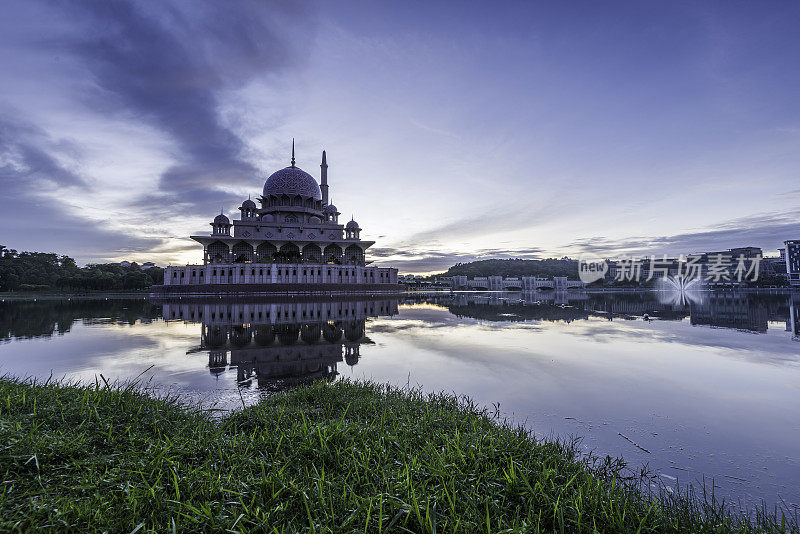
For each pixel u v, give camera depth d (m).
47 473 6.14
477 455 7.21
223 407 11.27
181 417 9.55
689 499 6.65
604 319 36.84
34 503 5.20
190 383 13.92
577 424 10.23
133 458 6.75
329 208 123.94
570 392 13.05
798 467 7.95
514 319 37.38
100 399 9.65
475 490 6.05
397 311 47.34
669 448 8.82
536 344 22.48
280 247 112.38
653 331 27.75
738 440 9.26
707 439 9.30
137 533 4.84
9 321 34.75
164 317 37.81
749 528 5.62
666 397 12.45
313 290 91.19
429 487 6.11
